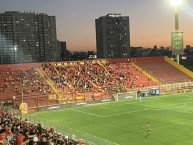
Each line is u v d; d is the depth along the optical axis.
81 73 101.38
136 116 65.19
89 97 88.00
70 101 84.44
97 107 78.94
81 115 69.00
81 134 44.56
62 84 93.06
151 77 107.31
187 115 64.12
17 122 40.28
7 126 33.66
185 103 78.94
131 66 112.75
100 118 64.81
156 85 101.06
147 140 46.94
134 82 102.19
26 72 96.19
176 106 75.12
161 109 71.94
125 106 78.38
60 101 83.19
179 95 93.44
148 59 118.69
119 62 113.94
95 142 40.31
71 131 46.97
